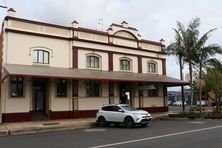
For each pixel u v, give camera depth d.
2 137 17.31
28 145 13.81
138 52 33.12
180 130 18.94
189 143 13.37
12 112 23.38
